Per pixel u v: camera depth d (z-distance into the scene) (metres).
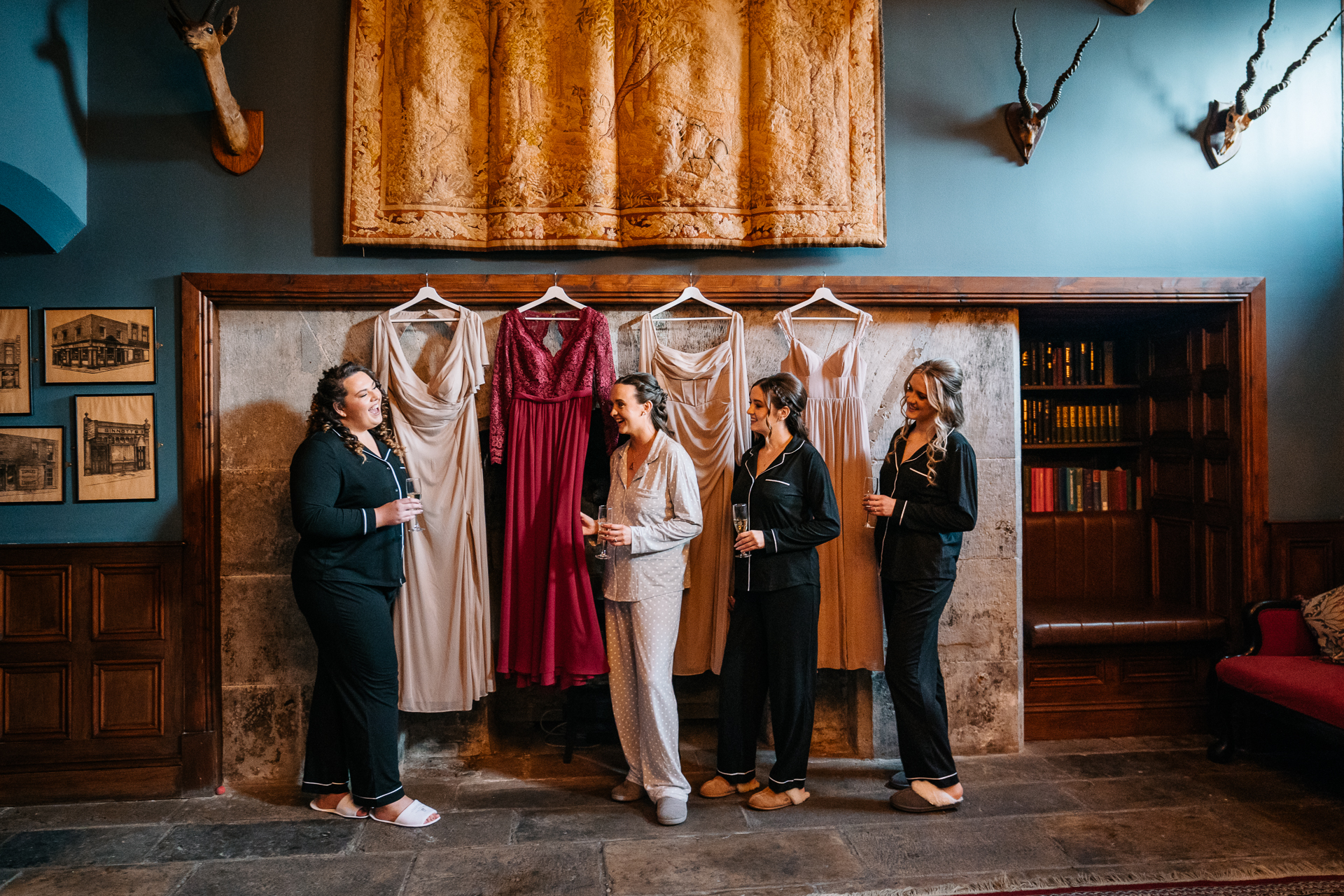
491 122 3.38
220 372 3.33
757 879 2.52
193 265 3.30
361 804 2.92
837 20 3.44
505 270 3.41
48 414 3.24
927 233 3.55
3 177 2.72
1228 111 3.60
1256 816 2.92
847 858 2.64
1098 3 3.64
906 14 3.56
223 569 3.31
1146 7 3.64
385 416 3.23
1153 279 3.59
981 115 3.58
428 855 2.69
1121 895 2.42
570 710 3.55
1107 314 3.90
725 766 3.10
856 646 3.37
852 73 3.44
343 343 3.37
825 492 2.92
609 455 3.51
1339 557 3.69
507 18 3.35
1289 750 3.56
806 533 2.90
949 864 2.60
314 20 3.35
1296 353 3.71
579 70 3.38
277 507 3.33
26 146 2.87
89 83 3.28
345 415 2.90
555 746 3.64
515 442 3.25
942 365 2.95
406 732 3.46
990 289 3.50
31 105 2.90
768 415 2.99
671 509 2.94
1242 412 3.66
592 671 3.17
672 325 3.48
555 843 2.76
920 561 2.94
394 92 3.31
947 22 3.57
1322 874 2.51
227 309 3.33
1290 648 3.46
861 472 3.37
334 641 2.82
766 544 2.88
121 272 3.27
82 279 3.26
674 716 2.95
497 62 3.37
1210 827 2.84
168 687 3.22
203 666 3.24
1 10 2.74
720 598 3.34
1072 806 3.01
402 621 3.21
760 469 3.02
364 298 3.31
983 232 3.58
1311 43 3.36
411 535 3.21
